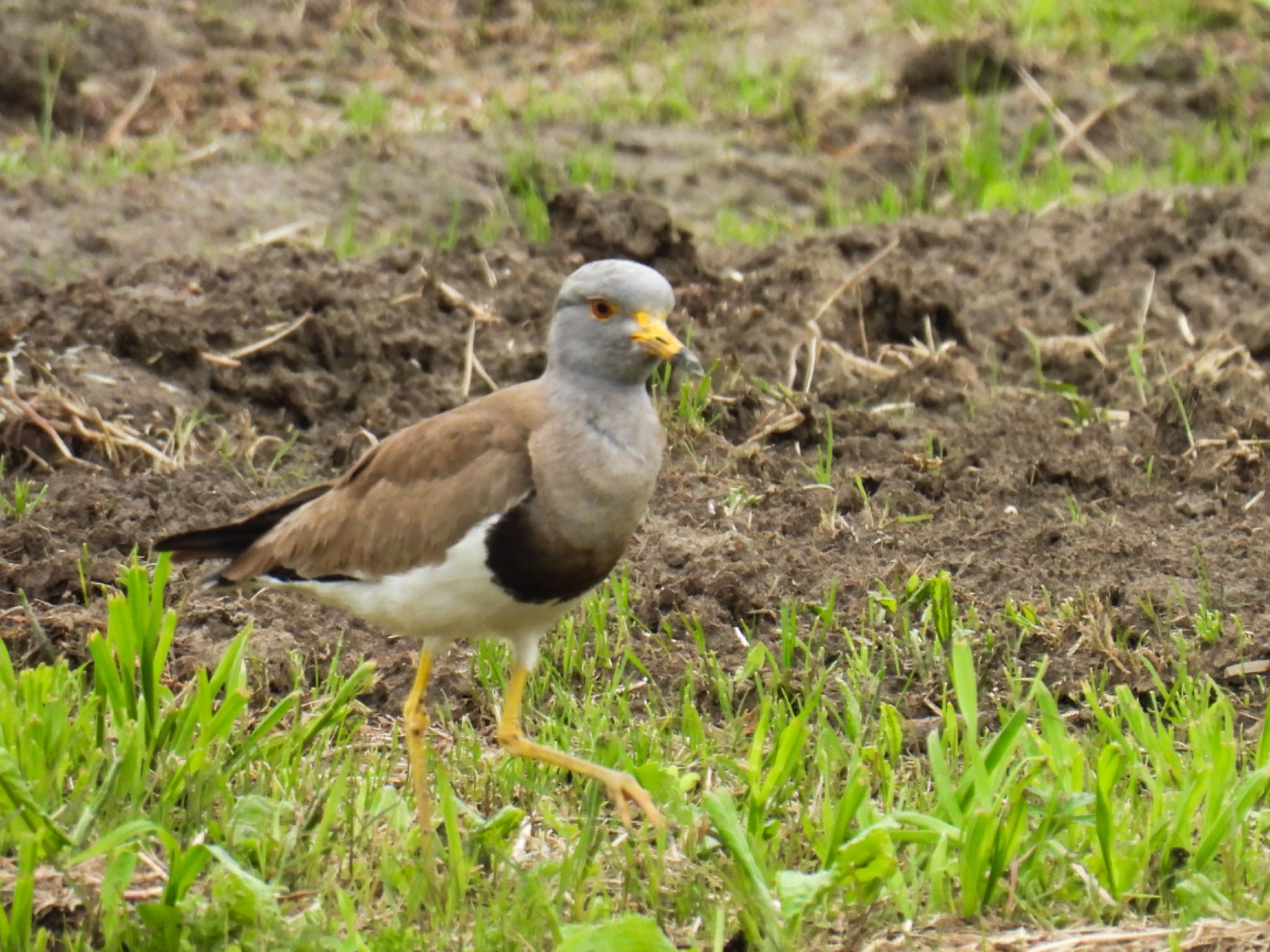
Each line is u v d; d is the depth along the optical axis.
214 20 22.92
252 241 17.11
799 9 24.33
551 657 10.87
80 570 11.24
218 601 11.25
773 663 10.33
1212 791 8.32
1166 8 23.30
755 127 21.03
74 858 7.50
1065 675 10.67
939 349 15.38
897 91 21.73
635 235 16.36
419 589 8.81
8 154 18.83
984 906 7.98
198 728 9.00
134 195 18.00
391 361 14.70
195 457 13.51
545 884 8.13
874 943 7.72
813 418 14.05
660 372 14.84
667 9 24.70
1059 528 12.49
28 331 14.37
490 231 17.94
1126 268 16.62
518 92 22.12
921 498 13.07
